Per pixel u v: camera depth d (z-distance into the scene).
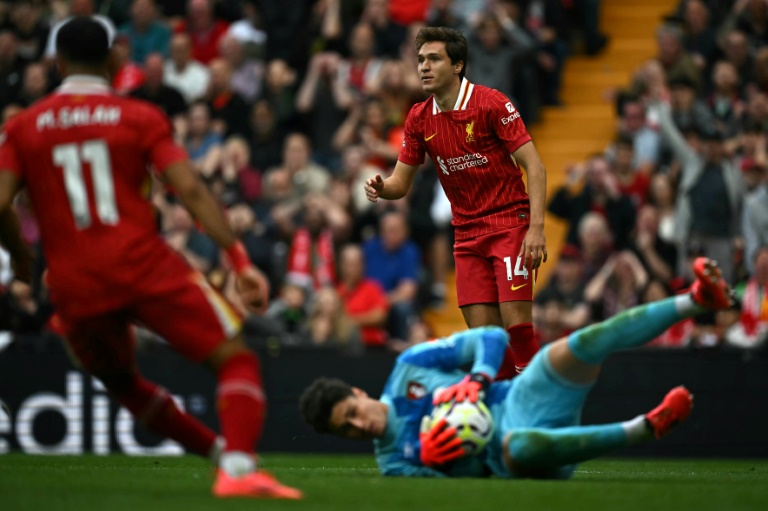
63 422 34.94
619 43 50.19
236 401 15.38
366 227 41.94
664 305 17.12
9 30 52.06
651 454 34.00
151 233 15.59
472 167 22.06
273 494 15.22
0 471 21.16
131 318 16.14
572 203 41.12
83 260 15.35
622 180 41.66
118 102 15.69
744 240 39.28
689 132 41.59
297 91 47.97
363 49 46.12
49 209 15.56
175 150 15.56
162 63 46.44
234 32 50.16
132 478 19.19
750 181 39.69
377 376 34.97
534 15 49.00
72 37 15.86
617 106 44.53
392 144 43.56
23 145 15.62
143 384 17.53
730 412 34.06
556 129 47.00
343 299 38.81
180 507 14.34
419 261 41.22
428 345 18.97
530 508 14.78
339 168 44.41
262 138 45.91
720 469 26.12
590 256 38.81
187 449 17.91
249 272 15.66
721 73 43.59
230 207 42.59
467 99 21.91
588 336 17.38
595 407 34.31
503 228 22.05
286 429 34.91
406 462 18.89
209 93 46.56
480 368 18.42
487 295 22.36
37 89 48.22
